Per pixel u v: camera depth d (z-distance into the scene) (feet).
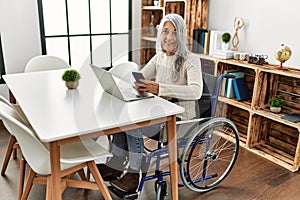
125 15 12.80
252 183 7.40
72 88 6.75
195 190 6.81
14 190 6.88
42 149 4.92
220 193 7.00
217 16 10.44
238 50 9.96
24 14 10.36
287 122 7.79
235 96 9.51
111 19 12.52
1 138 9.41
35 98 6.05
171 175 6.15
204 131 6.31
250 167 8.12
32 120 4.96
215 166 8.04
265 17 8.91
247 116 9.86
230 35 9.55
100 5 12.14
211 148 7.98
